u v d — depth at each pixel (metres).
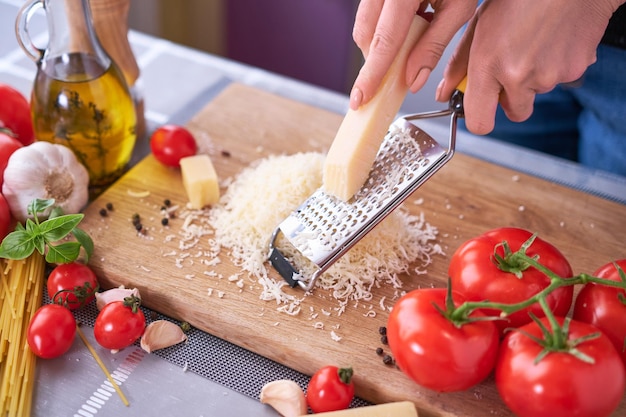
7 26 0.90
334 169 0.58
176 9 1.27
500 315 0.54
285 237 0.64
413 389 0.55
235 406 0.55
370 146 0.58
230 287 0.62
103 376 0.56
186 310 0.60
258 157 0.75
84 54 0.66
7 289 0.59
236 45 1.32
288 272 0.62
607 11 0.59
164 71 0.86
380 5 0.57
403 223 0.66
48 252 0.59
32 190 0.64
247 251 0.65
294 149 0.76
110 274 0.62
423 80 0.57
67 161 0.65
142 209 0.68
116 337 0.56
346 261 0.63
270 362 0.59
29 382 0.55
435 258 0.66
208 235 0.66
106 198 0.69
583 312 0.55
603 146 0.86
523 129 0.93
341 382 0.54
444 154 0.58
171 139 0.71
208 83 0.85
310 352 0.57
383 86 0.57
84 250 0.62
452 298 0.52
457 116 0.60
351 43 1.23
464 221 0.70
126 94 0.69
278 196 0.66
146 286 0.61
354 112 0.58
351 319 0.60
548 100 0.90
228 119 0.79
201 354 0.59
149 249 0.65
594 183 0.75
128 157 0.72
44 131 0.68
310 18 1.23
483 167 0.75
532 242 0.56
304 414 0.54
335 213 0.61
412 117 0.61
